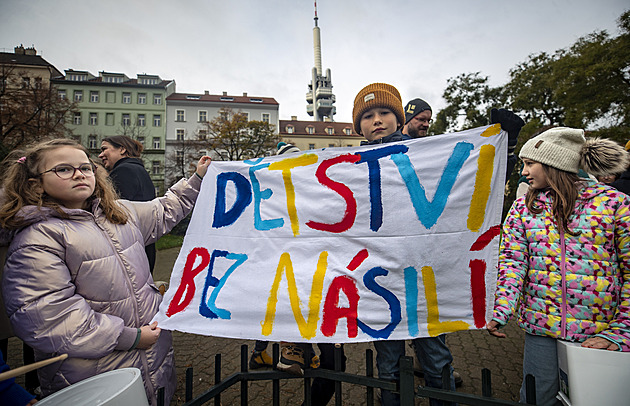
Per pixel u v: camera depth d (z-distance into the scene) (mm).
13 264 1372
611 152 1487
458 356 3141
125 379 1243
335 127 53594
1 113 20938
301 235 1894
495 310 1569
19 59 41219
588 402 1281
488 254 1688
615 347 1323
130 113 44688
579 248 1478
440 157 1831
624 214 1430
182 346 3436
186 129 45844
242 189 2084
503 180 1729
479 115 21609
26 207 1452
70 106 24859
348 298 1729
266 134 34500
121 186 2766
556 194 1552
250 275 1874
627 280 1412
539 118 19500
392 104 2475
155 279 6555
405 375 1418
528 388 1317
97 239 1555
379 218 1812
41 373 1482
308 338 1677
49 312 1328
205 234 2043
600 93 16109
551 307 1506
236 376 1699
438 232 1744
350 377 1583
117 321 1482
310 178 1978
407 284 1715
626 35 15766
